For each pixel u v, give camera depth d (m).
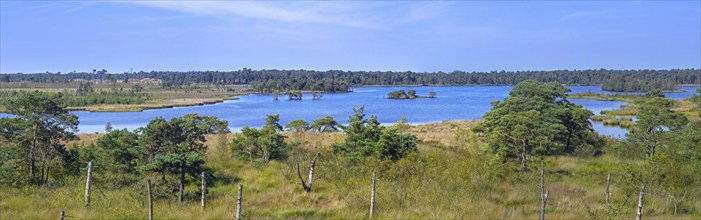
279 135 30.05
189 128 26.12
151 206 15.17
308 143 34.75
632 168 20.78
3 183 20.08
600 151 34.19
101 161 21.84
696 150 22.84
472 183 21.41
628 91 190.38
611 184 23.28
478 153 27.22
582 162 30.06
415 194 19.64
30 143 21.20
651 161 20.91
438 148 33.41
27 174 20.69
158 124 23.52
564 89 41.16
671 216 17.56
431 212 17.34
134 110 108.56
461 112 99.62
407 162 23.11
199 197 19.92
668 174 19.81
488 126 35.59
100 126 73.88
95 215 16.03
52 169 22.14
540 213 16.95
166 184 19.56
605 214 16.88
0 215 15.88
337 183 22.56
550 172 26.64
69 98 127.62
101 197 18.42
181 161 19.34
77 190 19.00
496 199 20.53
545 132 28.73
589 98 139.62
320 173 23.95
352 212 17.84
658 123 30.14
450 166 22.97
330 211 18.23
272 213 17.84
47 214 16.06
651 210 18.42
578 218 17.20
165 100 144.38
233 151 29.78
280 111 103.75
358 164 24.67
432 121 79.62
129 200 18.27
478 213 17.72
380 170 23.25
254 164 26.84
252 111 104.06
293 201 19.61
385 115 92.25
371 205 17.56
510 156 27.19
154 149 22.84
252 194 21.00
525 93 40.25
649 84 191.00
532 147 27.61
